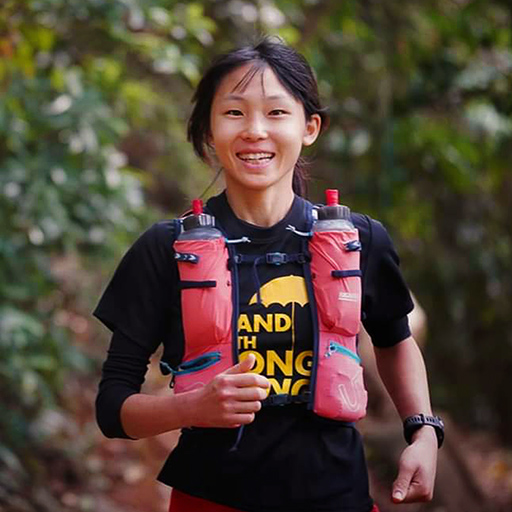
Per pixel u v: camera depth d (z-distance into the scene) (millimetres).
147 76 9172
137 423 3299
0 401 8039
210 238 3326
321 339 3322
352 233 3371
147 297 3465
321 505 3342
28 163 7020
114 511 8344
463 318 14039
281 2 8898
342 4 10086
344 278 3332
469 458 13547
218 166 3941
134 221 7699
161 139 10648
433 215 12531
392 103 11250
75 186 7148
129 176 7598
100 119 7156
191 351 3336
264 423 3332
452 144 10906
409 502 3428
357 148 10758
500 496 11773
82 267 8398
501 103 11398
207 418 3107
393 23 10719
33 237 7031
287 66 3422
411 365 3727
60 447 8773
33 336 7234
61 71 7277
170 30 7383
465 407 15000
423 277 13203
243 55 3418
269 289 3357
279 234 3438
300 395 3320
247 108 3387
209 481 3365
